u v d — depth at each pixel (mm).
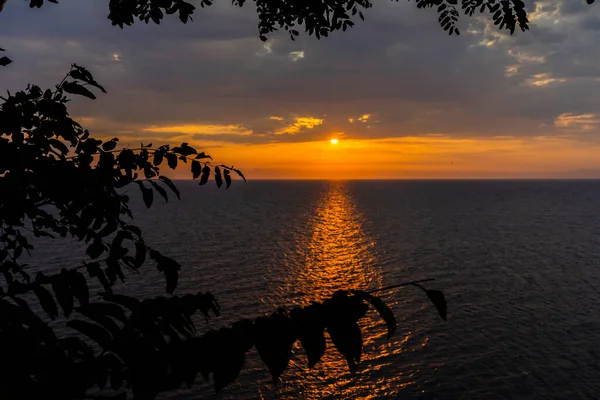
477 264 76188
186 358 1398
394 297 56938
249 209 172125
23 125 2752
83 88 2906
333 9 5066
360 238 101062
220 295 56031
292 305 53312
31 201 2654
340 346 1377
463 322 48250
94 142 2871
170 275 2566
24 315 1769
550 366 38250
